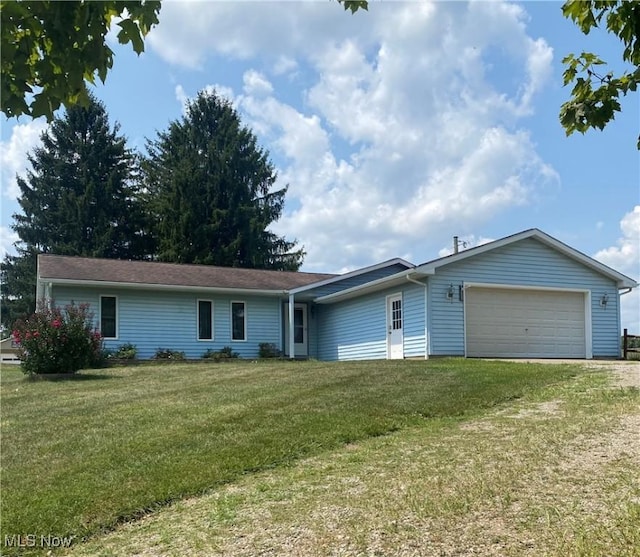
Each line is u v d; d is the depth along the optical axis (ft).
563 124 10.48
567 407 25.81
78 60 8.13
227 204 128.06
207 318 70.18
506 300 56.75
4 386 41.50
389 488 16.87
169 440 23.54
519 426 22.97
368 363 47.57
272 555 13.41
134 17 8.19
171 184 126.72
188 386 37.83
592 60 10.09
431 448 20.80
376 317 62.95
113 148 132.98
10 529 15.83
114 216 129.59
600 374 34.58
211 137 136.87
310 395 31.48
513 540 12.99
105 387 39.19
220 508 16.56
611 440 19.83
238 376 41.68
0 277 130.21
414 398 29.40
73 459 21.85
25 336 46.24
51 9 7.71
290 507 16.14
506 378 34.35
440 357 52.75
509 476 16.89
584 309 59.88
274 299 73.87
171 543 14.56
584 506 14.49
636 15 9.42
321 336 76.23
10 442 24.80
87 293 64.34
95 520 16.35
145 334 66.59
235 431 24.45
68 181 132.36
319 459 20.70
